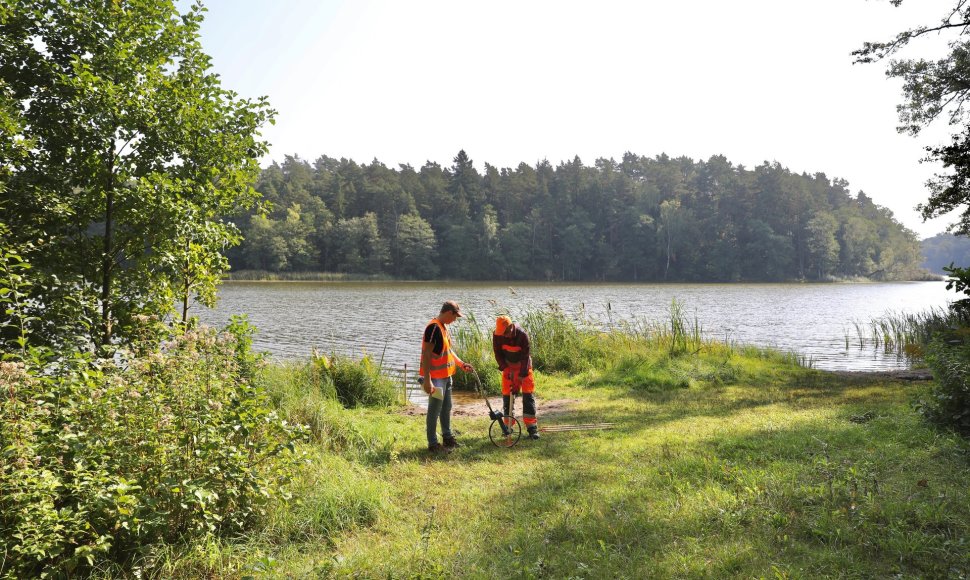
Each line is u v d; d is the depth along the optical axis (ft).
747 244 332.19
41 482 9.68
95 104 22.80
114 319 23.68
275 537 13.12
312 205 341.82
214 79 26.68
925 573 10.69
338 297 158.30
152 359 13.24
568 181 363.15
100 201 24.12
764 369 42.63
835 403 29.37
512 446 22.33
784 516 13.20
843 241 358.64
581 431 24.68
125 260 25.30
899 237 402.93
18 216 22.27
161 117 24.86
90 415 11.71
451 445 22.15
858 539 12.06
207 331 15.15
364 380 33.73
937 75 56.03
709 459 18.94
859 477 15.31
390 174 393.70
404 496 16.39
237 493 12.80
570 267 337.72
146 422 12.21
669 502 14.79
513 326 23.32
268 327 84.28
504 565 11.68
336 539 13.12
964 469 15.90
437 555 12.14
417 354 59.57
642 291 212.64
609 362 44.11
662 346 47.52
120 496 10.39
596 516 14.11
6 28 22.75
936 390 21.72
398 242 320.09
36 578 9.77
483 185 383.65
